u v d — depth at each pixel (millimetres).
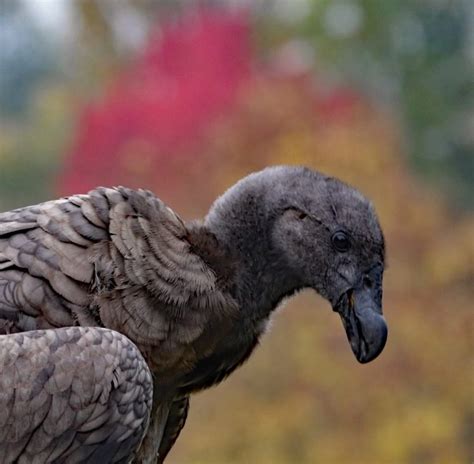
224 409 16922
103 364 6242
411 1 32906
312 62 28953
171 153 19438
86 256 6500
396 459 17141
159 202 6770
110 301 6496
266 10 32188
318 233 6852
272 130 19469
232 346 6969
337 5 33125
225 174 18938
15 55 45969
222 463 16781
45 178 31406
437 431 17281
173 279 6617
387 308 18188
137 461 6922
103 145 19781
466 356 17922
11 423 6148
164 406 6961
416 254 18688
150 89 20938
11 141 32094
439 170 28609
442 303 18359
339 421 17141
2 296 6375
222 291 6758
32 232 6527
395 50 32594
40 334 6254
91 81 33812
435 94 31234
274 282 6941
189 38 22062
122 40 33406
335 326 17266
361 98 21938
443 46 32781
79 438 6246
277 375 17156
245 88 20297
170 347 6660
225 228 6922
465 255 18375
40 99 36344
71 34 35438
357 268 6812
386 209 18938
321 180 6938
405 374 17719
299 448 17062
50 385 6180
